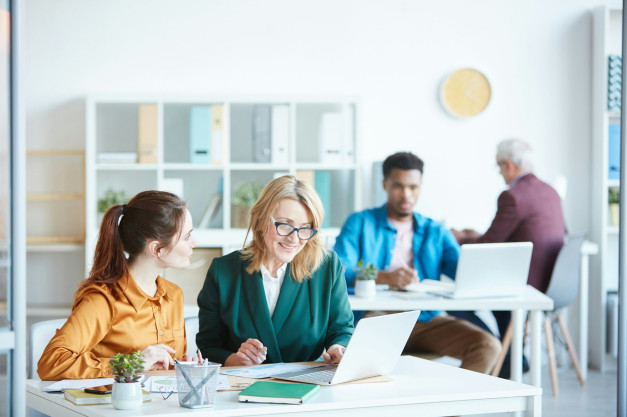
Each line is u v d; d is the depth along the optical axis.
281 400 1.87
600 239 5.50
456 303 3.40
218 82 5.48
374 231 3.92
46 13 5.39
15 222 1.87
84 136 5.41
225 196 5.18
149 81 5.45
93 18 5.41
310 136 5.55
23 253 1.88
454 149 5.61
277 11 5.50
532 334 3.50
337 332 2.62
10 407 1.87
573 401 4.64
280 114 5.24
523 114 5.63
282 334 2.57
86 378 2.11
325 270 2.64
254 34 5.49
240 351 2.42
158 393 1.97
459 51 5.59
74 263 5.44
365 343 2.06
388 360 2.18
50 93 5.40
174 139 5.48
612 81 5.46
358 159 5.26
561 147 5.66
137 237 2.31
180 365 1.84
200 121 5.18
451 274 3.92
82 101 5.41
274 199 2.51
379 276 3.71
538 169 5.65
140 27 5.43
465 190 5.62
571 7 5.63
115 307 2.28
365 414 1.93
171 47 5.45
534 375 3.49
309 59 5.52
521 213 4.46
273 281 2.60
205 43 5.46
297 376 2.15
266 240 2.53
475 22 5.60
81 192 5.41
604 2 5.62
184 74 5.46
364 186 5.55
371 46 5.55
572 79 5.65
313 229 2.53
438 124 5.61
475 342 3.65
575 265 4.54
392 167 3.89
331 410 1.90
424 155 5.60
